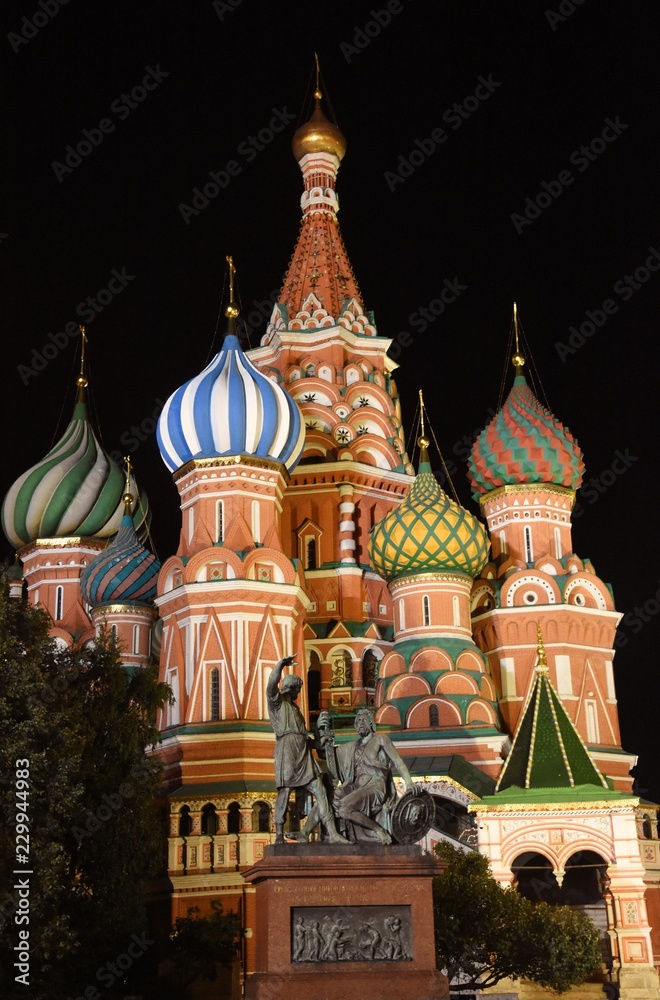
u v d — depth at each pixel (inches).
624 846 1446.9
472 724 2025.1
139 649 2272.4
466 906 1302.9
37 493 2554.1
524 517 2361.0
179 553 2107.5
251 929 1756.9
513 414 2415.1
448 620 2129.7
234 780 1884.8
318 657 2308.1
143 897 1483.8
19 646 1363.2
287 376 2527.1
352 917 932.0
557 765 1508.4
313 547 2418.8
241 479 2089.1
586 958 1307.8
